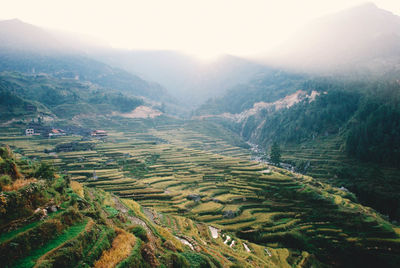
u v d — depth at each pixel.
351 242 73.56
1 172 30.58
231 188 100.06
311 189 96.69
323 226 80.38
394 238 75.25
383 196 118.06
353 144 153.75
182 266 33.09
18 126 166.75
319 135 193.88
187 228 62.09
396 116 148.75
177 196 86.81
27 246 23.25
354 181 133.12
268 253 64.81
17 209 26.22
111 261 25.58
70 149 133.12
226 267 43.00
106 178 95.00
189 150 153.38
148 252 29.75
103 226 32.25
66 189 38.34
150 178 106.69
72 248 24.34
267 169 119.69
